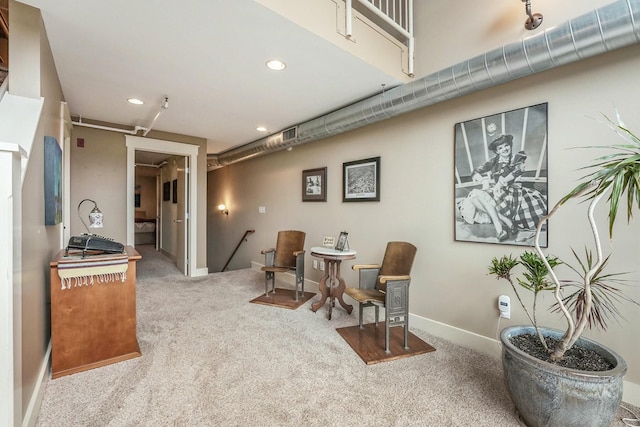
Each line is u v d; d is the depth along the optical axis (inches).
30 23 68.0
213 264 281.1
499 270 75.9
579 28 67.5
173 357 89.1
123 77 102.9
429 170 112.4
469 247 101.0
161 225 288.8
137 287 165.6
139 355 89.4
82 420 62.4
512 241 90.1
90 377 78.0
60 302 78.8
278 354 92.3
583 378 53.8
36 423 61.4
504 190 91.8
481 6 97.1
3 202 46.3
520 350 62.8
